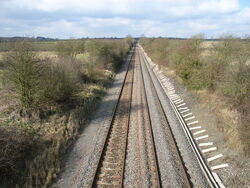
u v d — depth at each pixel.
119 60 49.19
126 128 15.87
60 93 18.47
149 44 83.06
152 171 11.19
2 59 15.97
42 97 17.42
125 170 11.19
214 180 10.86
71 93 19.88
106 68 38.78
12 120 14.88
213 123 16.45
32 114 15.91
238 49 20.22
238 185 10.50
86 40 40.62
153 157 12.34
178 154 12.62
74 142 13.98
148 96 24.39
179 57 29.53
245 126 12.73
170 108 20.84
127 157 12.32
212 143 13.98
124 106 20.91
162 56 45.75
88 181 10.28
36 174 10.46
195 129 16.36
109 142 13.95
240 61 17.66
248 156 12.11
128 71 42.31
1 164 10.29
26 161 11.40
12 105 16.81
